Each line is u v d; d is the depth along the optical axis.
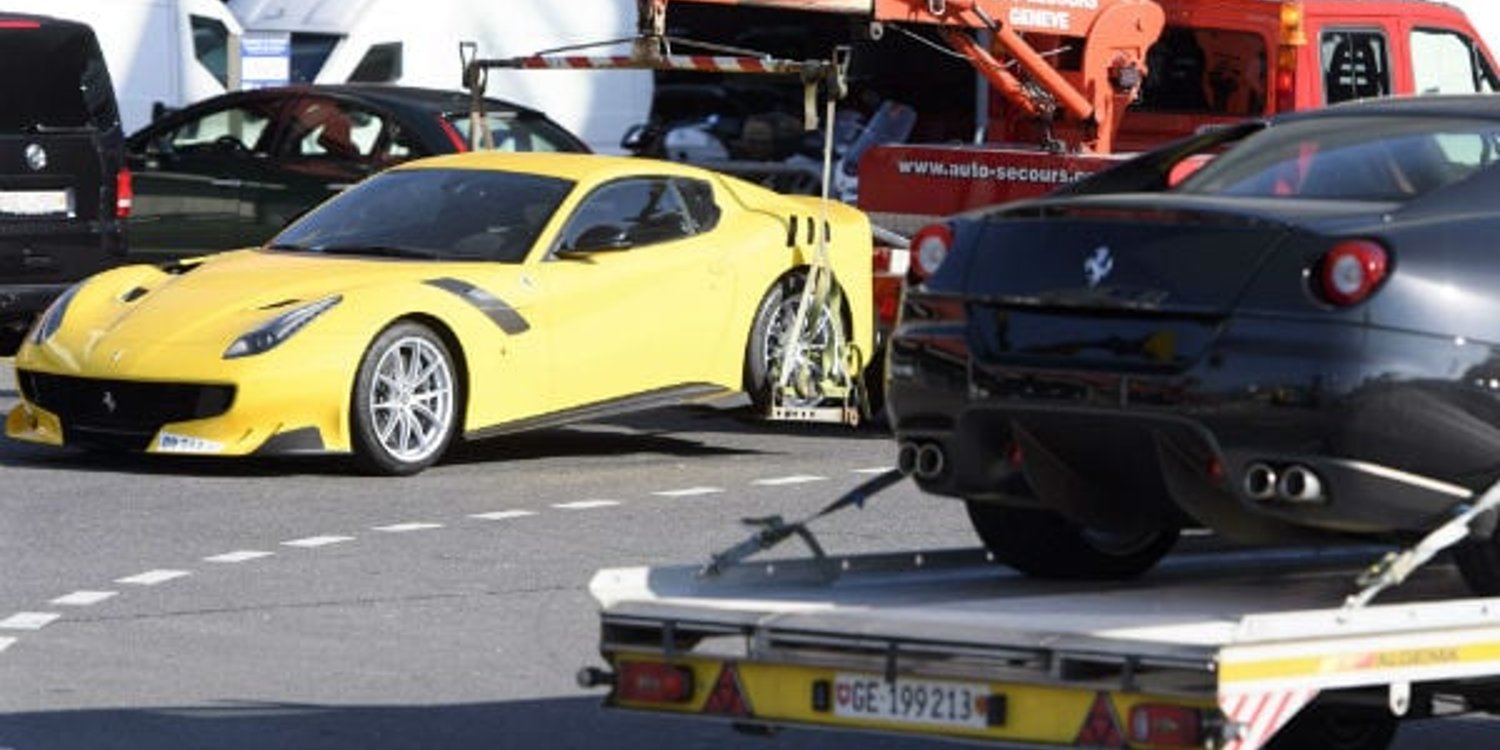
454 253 19.77
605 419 22.61
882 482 10.20
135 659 12.74
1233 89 26.22
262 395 18.22
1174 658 8.16
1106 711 8.30
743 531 16.83
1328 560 11.08
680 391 20.30
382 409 18.64
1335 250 9.09
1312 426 9.07
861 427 22.33
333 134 28.23
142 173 29.25
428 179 20.64
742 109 42.53
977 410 9.73
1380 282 9.11
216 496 17.78
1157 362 9.30
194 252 29.08
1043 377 9.53
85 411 18.84
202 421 18.38
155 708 11.70
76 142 24.92
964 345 9.77
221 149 28.97
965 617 8.85
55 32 24.88
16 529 16.41
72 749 10.93
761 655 9.04
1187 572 11.03
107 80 25.22
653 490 18.59
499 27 35.66
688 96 42.75
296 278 19.22
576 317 19.55
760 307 20.78
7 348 27.16
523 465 19.72
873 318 21.56
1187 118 26.47
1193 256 9.32
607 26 36.56
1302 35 25.86
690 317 20.28
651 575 9.70
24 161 24.56
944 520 17.25
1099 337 9.45
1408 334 9.12
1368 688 8.84
